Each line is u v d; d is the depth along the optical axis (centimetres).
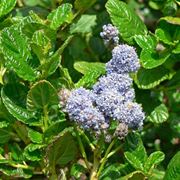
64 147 50
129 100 48
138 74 56
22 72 50
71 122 50
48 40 50
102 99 47
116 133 48
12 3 54
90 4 58
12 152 53
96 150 50
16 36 51
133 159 50
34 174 56
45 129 51
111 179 52
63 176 51
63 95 48
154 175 55
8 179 56
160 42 56
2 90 51
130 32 56
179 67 59
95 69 56
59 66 53
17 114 51
